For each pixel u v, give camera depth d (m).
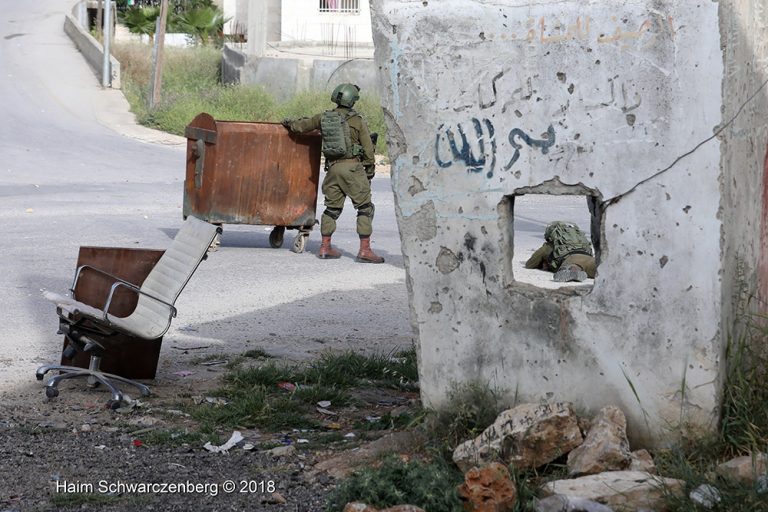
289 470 7.66
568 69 7.40
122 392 9.78
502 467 6.61
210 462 7.86
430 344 7.99
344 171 17.78
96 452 8.03
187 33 68.75
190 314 13.73
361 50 54.38
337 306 14.41
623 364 7.41
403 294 15.34
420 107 7.82
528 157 7.59
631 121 7.25
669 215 7.20
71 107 44.38
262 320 13.46
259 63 47.56
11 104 43.84
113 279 10.30
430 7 7.75
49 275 15.98
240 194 18.23
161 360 11.25
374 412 9.37
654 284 7.28
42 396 9.57
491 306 7.79
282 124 18.14
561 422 7.14
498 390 7.82
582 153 7.42
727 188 7.10
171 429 8.62
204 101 43.59
